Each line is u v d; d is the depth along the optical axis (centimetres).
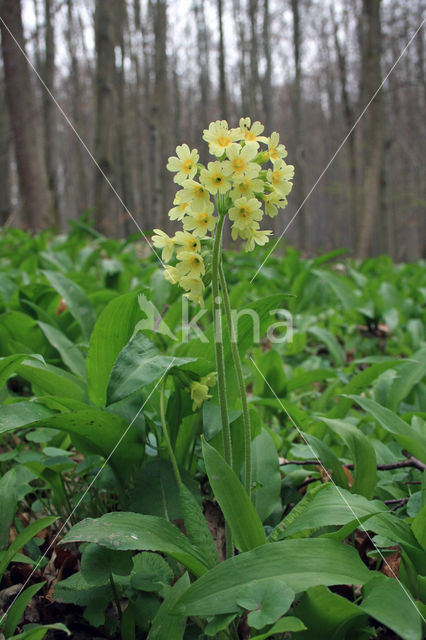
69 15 662
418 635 36
